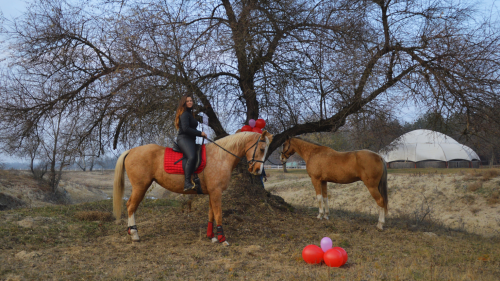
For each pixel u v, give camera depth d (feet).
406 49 25.75
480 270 14.55
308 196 69.87
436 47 24.14
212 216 19.11
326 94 27.37
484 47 23.44
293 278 12.59
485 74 23.17
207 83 25.22
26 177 66.08
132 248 16.74
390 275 13.11
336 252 14.21
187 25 24.89
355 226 24.03
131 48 22.93
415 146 111.55
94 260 14.52
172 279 12.42
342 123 28.50
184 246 17.46
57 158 28.02
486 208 47.52
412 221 28.71
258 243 18.52
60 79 25.85
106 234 19.75
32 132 27.91
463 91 23.35
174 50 23.17
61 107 25.93
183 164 17.63
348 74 23.90
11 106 26.18
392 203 57.72
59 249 16.01
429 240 20.89
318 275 13.03
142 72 23.04
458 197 52.54
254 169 18.48
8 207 50.37
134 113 23.85
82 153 27.50
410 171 88.74
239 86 28.84
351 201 61.46
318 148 26.73
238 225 22.20
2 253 14.64
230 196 27.35
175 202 32.55
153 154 18.08
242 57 25.25
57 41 25.96
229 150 18.71
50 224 20.57
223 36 23.54
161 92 23.79
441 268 14.53
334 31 25.53
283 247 17.90
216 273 13.30
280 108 28.63
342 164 24.84
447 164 106.42
